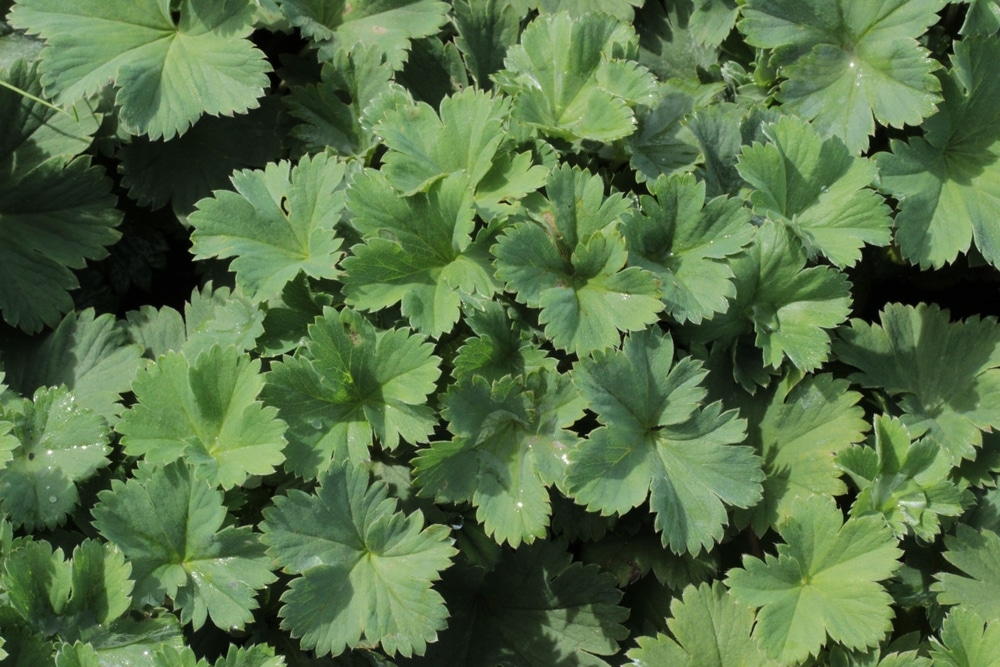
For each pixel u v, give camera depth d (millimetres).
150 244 823
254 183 774
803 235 771
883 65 797
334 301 775
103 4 792
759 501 773
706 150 799
